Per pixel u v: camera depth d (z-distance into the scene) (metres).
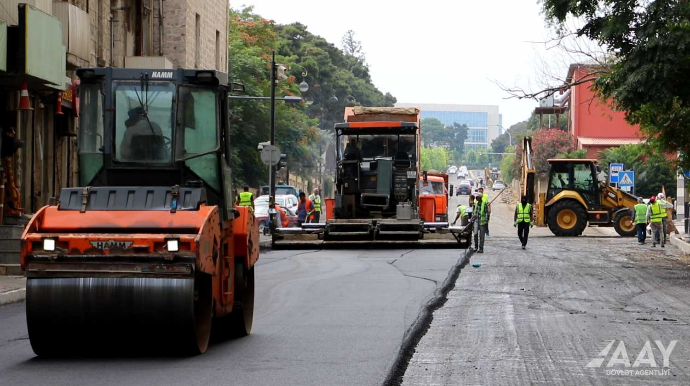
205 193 18.22
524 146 81.50
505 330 21.94
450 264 41.75
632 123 48.59
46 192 49.72
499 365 17.34
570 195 75.12
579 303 27.78
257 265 42.34
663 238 61.03
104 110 19.42
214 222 17.73
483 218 51.97
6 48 37.72
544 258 48.19
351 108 55.84
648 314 25.33
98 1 57.41
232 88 20.59
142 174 19.41
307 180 170.88
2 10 39.34
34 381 15.60
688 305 27.67
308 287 32.19
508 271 39.44
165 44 74.31
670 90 39.94
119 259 16.72
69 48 46.44
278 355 18.28
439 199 70.12
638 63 40.12
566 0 41.47
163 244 16.67
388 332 21.45
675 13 39.09
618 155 110.31
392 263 42.50
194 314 17.14
